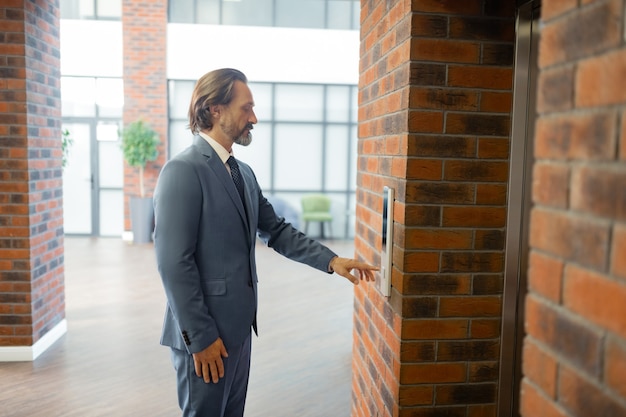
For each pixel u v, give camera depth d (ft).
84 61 30.68
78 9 30.50
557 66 3.15
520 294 6.54
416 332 6.51
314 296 19.74
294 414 10.55
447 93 6.31
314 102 31.96
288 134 32.07
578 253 2.97
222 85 6.80
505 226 6.49
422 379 6.57
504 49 6.31
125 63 30.07
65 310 16.25
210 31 30.60
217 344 6.49
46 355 13.39
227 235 6.75
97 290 19.84
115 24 30.40
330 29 31.35
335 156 32.42
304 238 7.88
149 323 16.03
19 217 12.76
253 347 14.26
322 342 14.73
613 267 2.70
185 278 6.31
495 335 6.60
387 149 7.19
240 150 32.01
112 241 30.71
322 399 11.21
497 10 6.28
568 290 3.06
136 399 11.01
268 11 31.12
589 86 2.86
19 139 12.62
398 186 6.66
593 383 2.85
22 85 12.51
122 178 31.83
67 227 32.12
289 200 32.55
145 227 29.84
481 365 6.61
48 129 13.92
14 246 12.80
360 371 8.93
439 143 6.34
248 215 7.07
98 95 31.17
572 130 3.01
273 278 22.63
